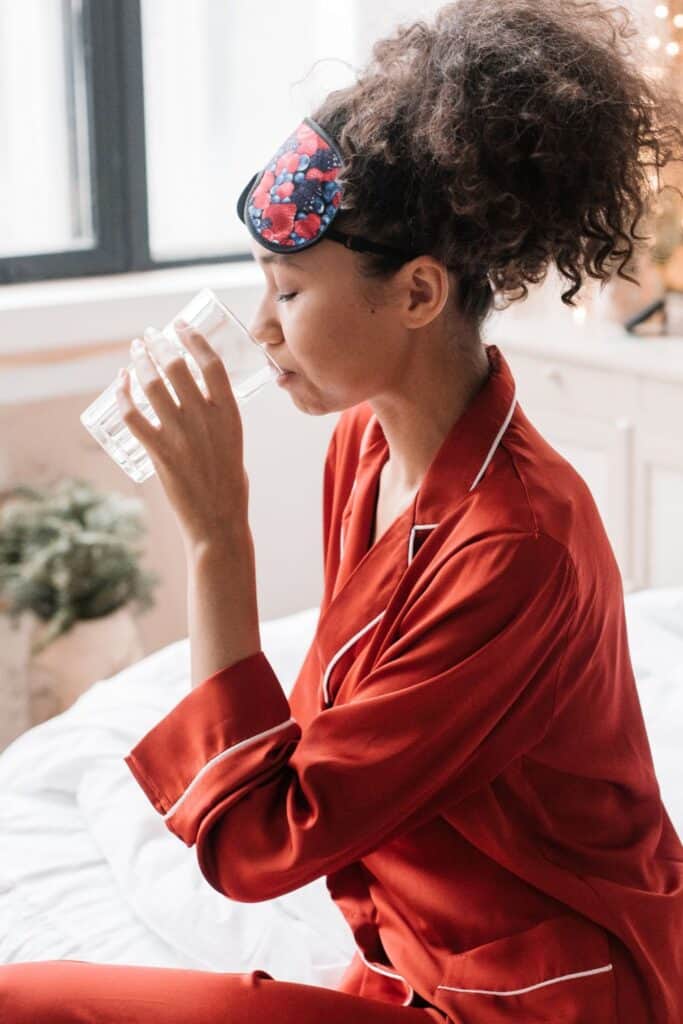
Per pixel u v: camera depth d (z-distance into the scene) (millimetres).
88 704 1863
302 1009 1024
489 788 1043
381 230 1012
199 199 3000
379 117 998
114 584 2572
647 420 2445
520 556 988
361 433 1256
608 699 1087
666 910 1093
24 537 2588
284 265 1038
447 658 993
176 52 2895
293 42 2971
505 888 1062
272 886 1030
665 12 2316
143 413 1093
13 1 2697
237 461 1077
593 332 2580
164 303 2770
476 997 1045
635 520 2512
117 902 1522
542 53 993
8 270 2756
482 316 1094
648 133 1053
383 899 1120
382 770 995
